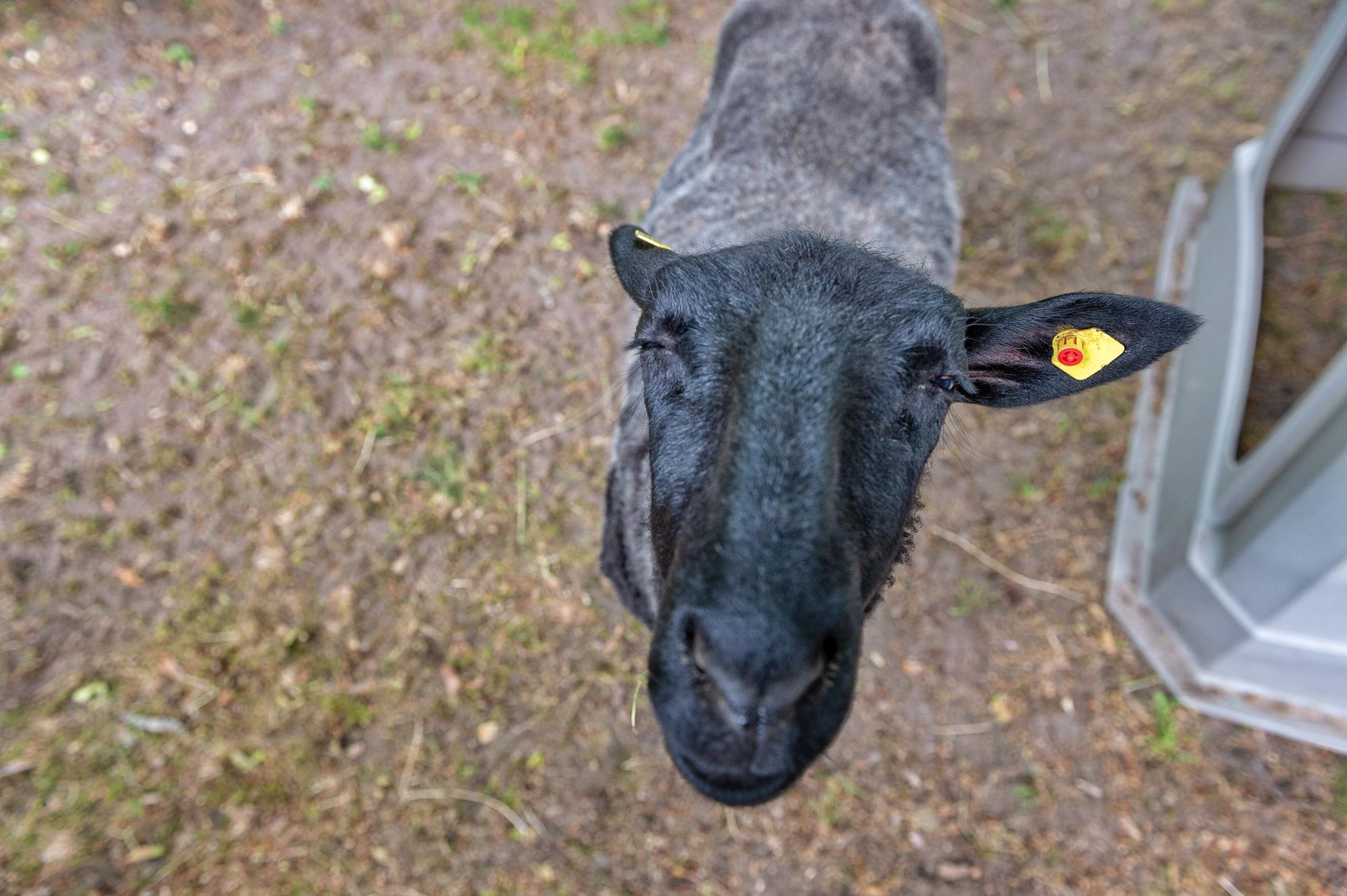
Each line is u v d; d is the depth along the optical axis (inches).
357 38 48.0
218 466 36.0
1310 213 43.4
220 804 30.6
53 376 37.4
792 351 17.8
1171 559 33.8
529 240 41.7
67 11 47.4
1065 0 50.7
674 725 17.0
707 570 15.9
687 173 34.7
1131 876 30.3
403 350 38.4
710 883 30.3
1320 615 28.9
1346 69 36.2
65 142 43.4
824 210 29.9
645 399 21.2
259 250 40.5
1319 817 31.0
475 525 35.4
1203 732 32.4
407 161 43.7
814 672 15.7
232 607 33.6
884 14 35.1
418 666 32.9
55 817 30.1
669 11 49.8
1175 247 42.2
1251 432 37.4
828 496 16.3
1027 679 33.3
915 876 30.3
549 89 46.5
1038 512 36.3
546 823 30.9
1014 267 41.5
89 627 33.1
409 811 30.9
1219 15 49.7
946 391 20.3
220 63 46.7
